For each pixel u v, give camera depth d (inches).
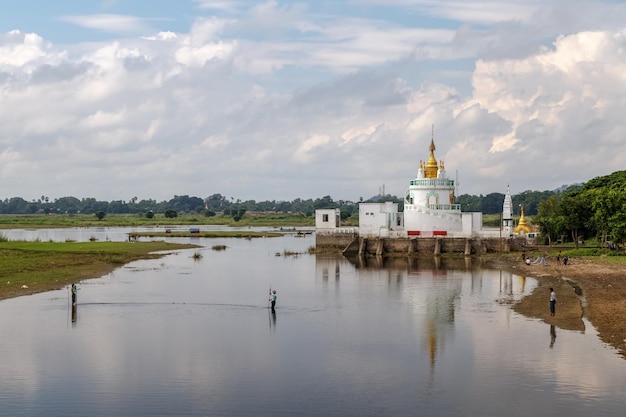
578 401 1707.7
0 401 1742.1
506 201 6943.9
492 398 1738.4
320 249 6692.9
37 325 2659.9
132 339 2420.0
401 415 1631.4
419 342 2348.7
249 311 3016.7
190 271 4783.5
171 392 1808.6
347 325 2672.2
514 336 2406.5
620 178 7096.5
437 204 6501.0
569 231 6378.0
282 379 1924.2
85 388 1844.2
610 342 2294.5
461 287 3789.4
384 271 4776.1
